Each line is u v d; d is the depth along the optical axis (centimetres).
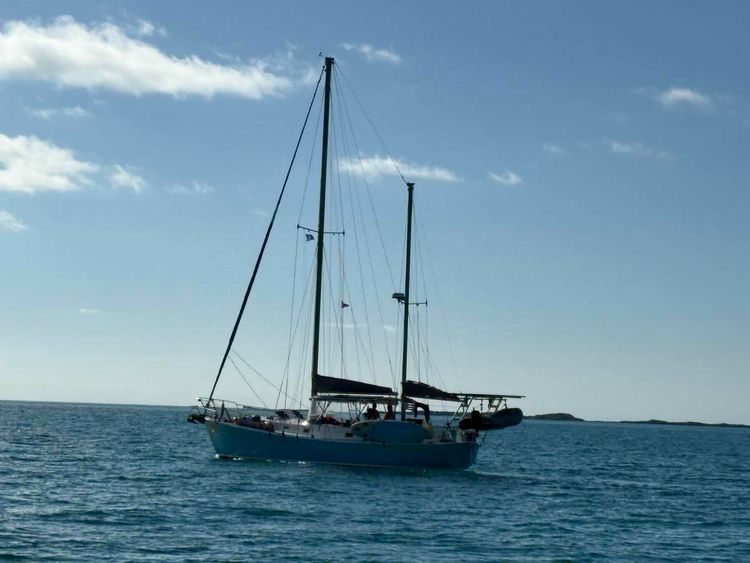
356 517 3619
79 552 2791
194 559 2739
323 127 5831
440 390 5372
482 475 5584
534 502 4403
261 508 3738
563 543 3269
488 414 5403
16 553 2745
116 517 3428
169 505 3762
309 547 2977
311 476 4884
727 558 3116
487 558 2933
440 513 3838
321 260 5694
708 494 5291
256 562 2728
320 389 5306
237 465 5331
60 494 4047
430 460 5291
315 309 5628
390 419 5278
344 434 5231
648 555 3116
